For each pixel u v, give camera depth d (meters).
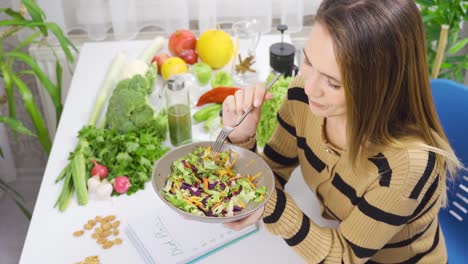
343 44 0.76
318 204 1.24
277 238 1.15
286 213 1.01
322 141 1.02
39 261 1.10
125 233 1.16
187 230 1.15
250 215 0.98
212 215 0.97
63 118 1.49
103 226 1.17
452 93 1.24
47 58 1.95
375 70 0.78
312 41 0.80
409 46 0.79
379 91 0.81
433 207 0.99
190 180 1.04
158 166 1.05
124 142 1.31
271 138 1.20
